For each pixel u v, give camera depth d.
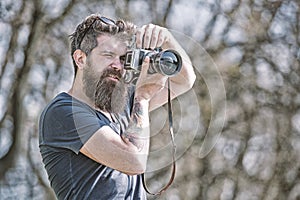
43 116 3.16
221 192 12.35
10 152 12.66
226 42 12.21
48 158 3.13
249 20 12.26
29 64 12.34
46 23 12.29
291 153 12.34
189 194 12.08
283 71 12.27
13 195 12.66
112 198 3.02
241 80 12.21
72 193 3.05
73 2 12.16
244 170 12.38
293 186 12.40
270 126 12.29
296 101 12.26
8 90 12.48
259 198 12.42
